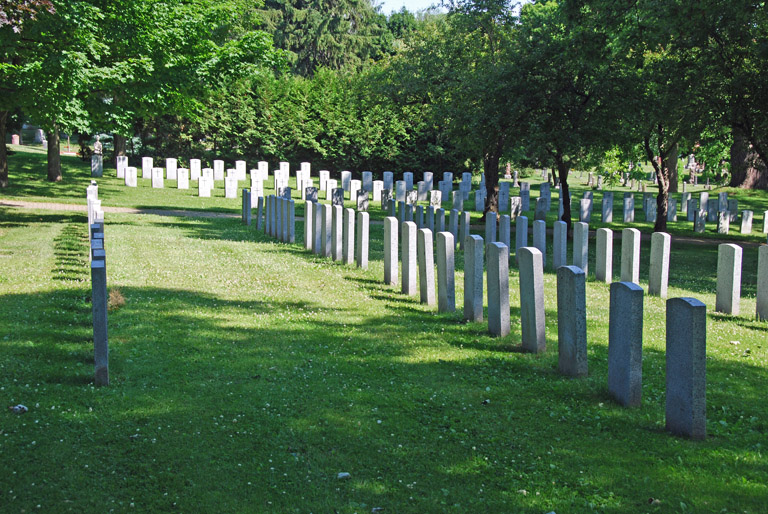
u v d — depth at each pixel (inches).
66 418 235.0
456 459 212.5
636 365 255.6
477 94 935.0
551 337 365.7
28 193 1168.8
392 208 931.3
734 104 799.7
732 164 1520.7
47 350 309.1
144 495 187.3
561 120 864.3
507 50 912.9
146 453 211.9
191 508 181.8
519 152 1204.5
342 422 240.7
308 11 2316.7
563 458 213.5
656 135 1016.9
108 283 468.8
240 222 952.3
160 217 983.6
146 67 777.6
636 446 222.5
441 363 315.0
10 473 194.7
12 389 257.6
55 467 199.8
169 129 1739.7
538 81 846.5
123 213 1016.2
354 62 2356.1
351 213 575.5
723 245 449.1
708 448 220.5
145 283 478.3
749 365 323.0
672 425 235.0
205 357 313.4
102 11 789.2
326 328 375.2
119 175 1471.5
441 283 418.3
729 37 763.4
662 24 709.9
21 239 690.8
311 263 592.4
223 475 199.8
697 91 816.3
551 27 870.4
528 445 223.1
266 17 2244.1
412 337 360.5
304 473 202.7
